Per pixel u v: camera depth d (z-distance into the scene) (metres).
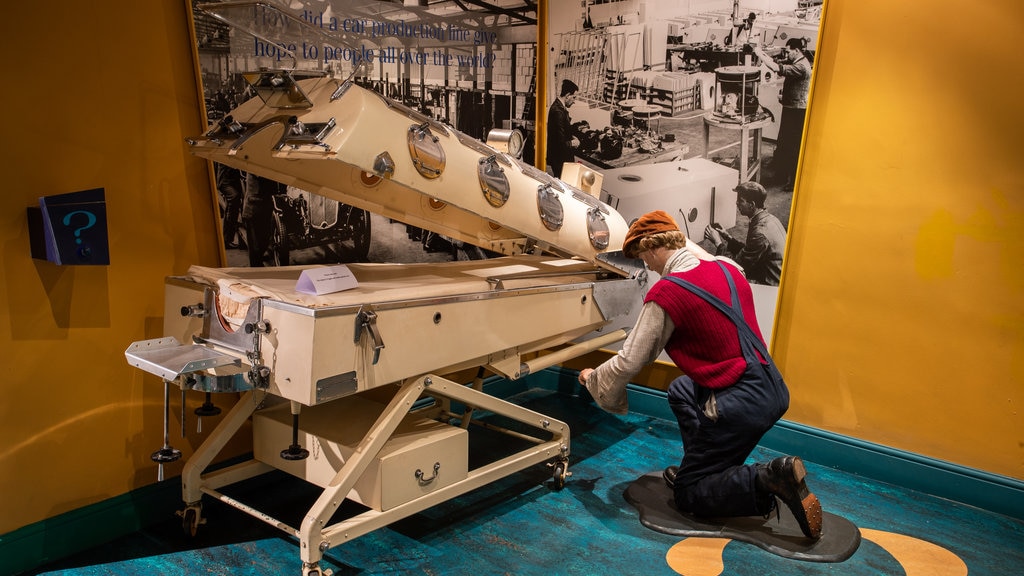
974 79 2.76
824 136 3.14
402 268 2.81
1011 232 2.75
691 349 2.56
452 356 2.38
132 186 2.40
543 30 3.87
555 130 3.95
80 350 2.32
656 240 2.66
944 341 2.94
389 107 2.20
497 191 2.56
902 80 2.92
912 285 2.99
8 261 2.12
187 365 1.96
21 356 2.18
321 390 1.97
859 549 2.50
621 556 2.41
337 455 2.27
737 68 3.32
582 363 4.14
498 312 2.55
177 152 2.51
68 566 2.26
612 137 3.76
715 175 3.46
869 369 3.14
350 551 2.40
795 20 3.13
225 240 2.67
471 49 3.55
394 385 2.84
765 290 3.40
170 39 2.45
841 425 3.24
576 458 3.28
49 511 2.29
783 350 3.37
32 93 2.13
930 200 2.91
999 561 2.45
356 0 3.00
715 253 3.52
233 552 2.37
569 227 2.92
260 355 2.09
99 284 2.34
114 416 2.43
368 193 2.63
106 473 2.42
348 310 2.01
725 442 2.55
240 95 2.65
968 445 2.92
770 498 2.49
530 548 2.45
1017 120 2.69
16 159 2.11
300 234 2.92
